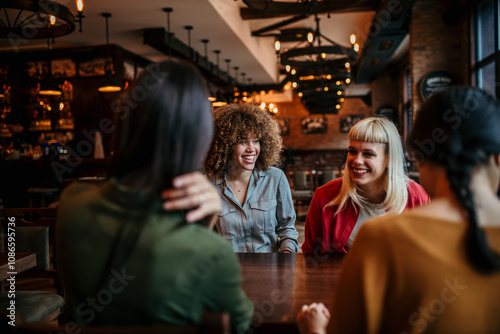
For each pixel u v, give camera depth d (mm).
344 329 746
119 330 643
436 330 666
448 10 6559
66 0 5219
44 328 699
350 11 6777
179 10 5777
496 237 676
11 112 8125
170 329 630
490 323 652
